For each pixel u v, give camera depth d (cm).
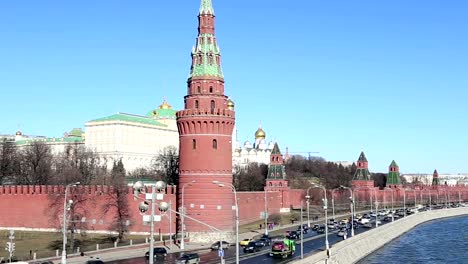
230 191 12512
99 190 14088
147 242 11894
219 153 12356
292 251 10456
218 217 12219
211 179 12256
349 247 11750
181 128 12512
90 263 8706
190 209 12238
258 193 18475
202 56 12612
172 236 12988
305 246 11988
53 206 14275
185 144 12456
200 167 12262
